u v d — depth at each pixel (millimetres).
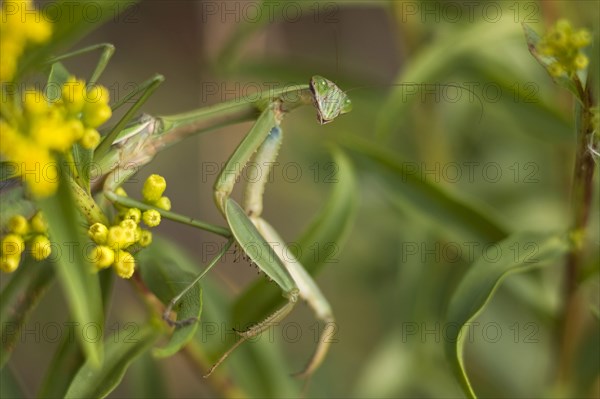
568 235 526
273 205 747
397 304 606
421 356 607
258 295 533
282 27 751
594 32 506
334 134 625
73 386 505
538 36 507
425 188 548
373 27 787
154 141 510
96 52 743
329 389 599
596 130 502
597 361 561
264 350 544
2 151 479
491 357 618
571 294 541
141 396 545
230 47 584
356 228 638
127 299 646
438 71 562
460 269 600
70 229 472
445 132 621
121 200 501
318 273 536
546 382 577
